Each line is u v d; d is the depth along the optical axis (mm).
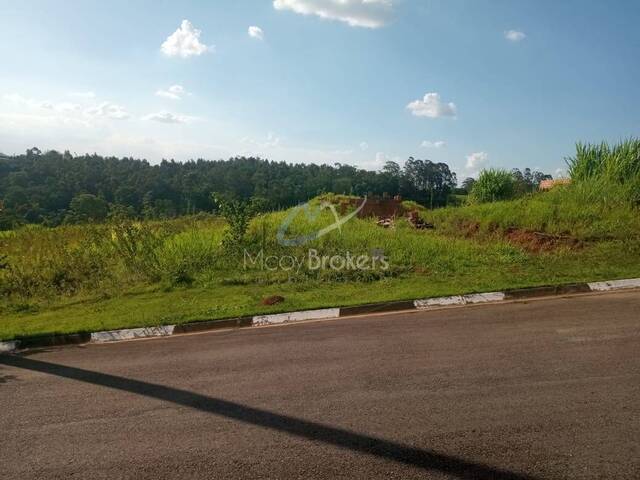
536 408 3965
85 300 9141
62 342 7062
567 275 8008
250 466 3445
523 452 3379
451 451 3449
